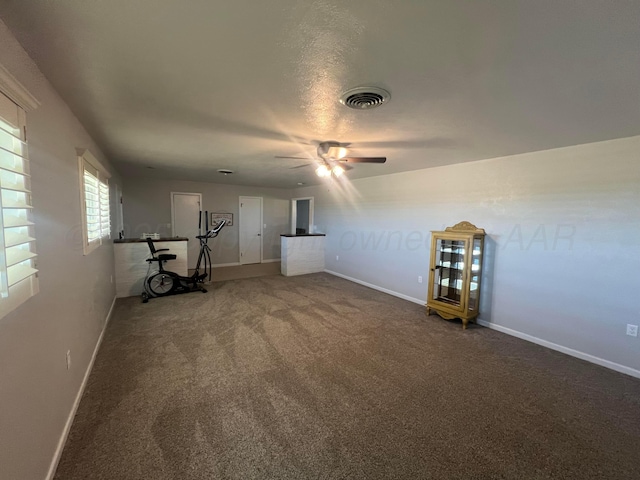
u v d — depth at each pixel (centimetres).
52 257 172
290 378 254
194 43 135
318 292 535
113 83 178
